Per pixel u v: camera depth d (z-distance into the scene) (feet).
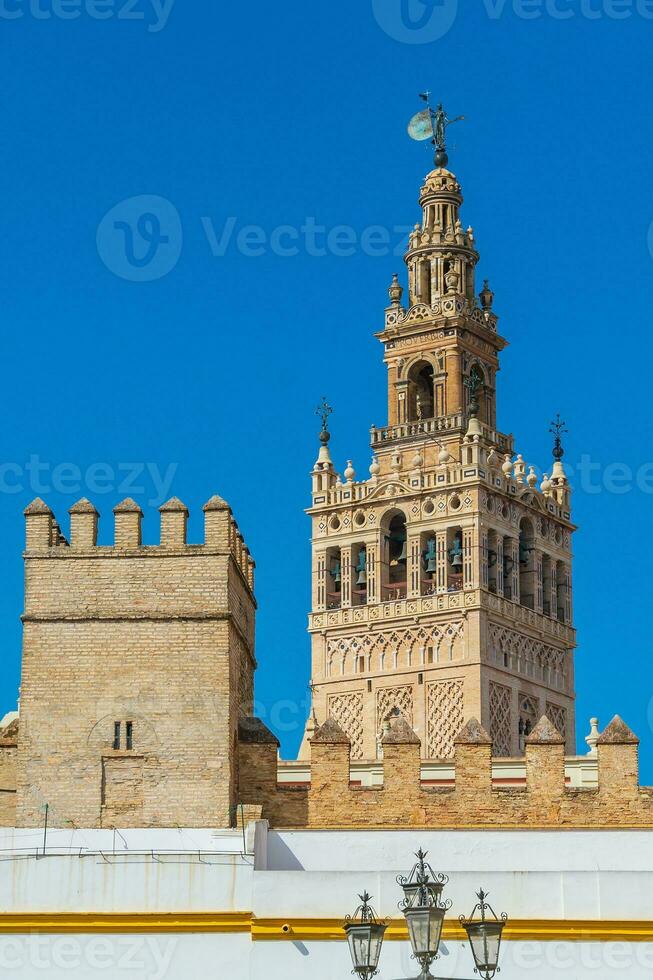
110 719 383.04
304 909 356.79
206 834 374.43
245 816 380.37
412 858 377.30
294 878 358.23
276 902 357.41
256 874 358.84
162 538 389.39
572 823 384.68
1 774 384.88
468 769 387.75
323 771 389.80
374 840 378.32
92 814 379.55
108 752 381.60
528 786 386.52
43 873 362.94
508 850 377.71
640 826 383.04
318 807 388.57
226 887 360.69
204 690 383.24
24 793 380.37
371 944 278.67
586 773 463.42
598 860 376.48
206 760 380.58
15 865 363.15
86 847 375.25
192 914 359.05
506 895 355.97
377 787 388.78
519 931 353.51
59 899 361.51
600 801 385.50
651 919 353.51
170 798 379.55
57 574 389.39
